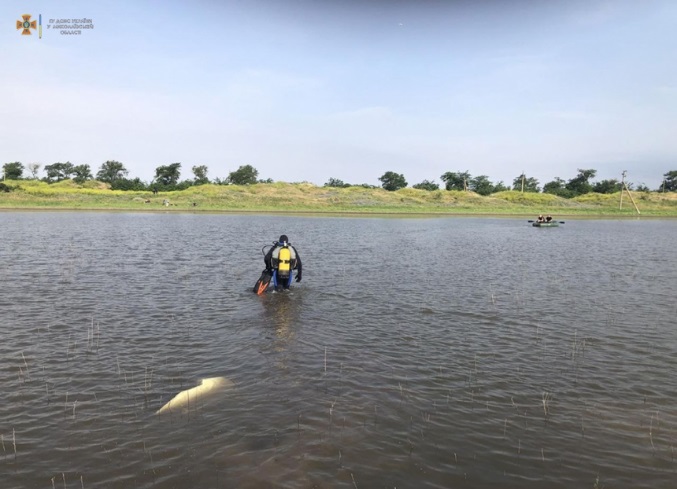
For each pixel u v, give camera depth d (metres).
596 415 5.72
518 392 6.36
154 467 4.47
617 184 124.56
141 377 6.63
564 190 120.88
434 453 4.81
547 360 7.64
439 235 35.25
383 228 41.59
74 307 10.50
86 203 70.00
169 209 66.69
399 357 7.64
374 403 5.91
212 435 5.05
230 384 6.39
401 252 23.03
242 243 24.94
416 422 5.45
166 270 15.66
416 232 37.94
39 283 13.05
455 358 7.65
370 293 12.73
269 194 91.00
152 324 9.29
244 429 5.19
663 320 10.25
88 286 12.78
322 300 11.74
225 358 7.43
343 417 5.51
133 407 5.70
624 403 6.07
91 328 8.94
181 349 7.83
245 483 4.24
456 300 12.04
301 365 7.17
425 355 7.77
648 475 4.51
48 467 4.45
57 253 19.33
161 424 5.29
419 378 6.77
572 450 4.93
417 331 9.16
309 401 5.91
